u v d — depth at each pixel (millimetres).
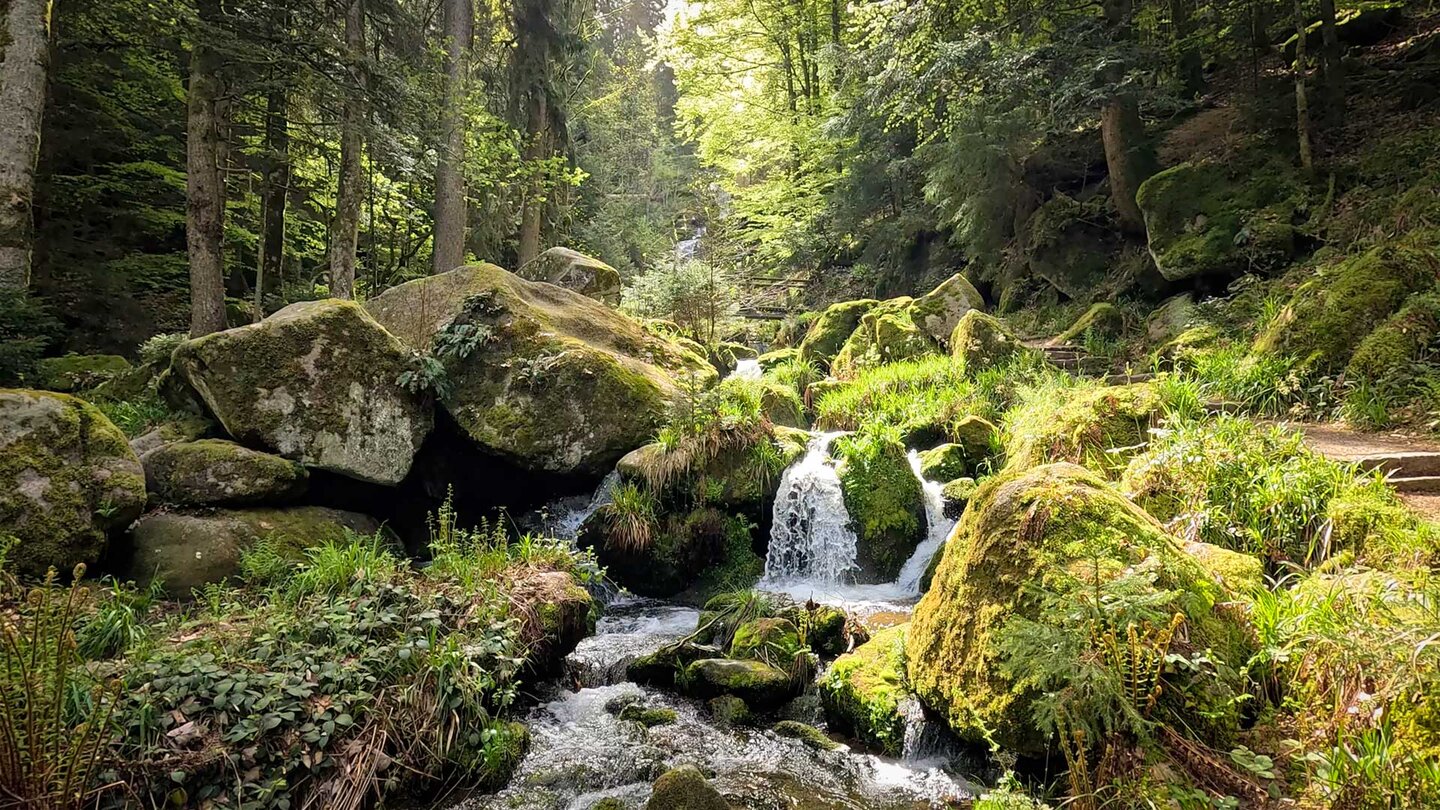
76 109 12727
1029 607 3469
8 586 4238
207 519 5770
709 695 5027
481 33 18172
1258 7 14188
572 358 8070
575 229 22391
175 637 4215
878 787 3961
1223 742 3090
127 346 12086
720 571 7566
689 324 15734
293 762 3512
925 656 4113
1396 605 3189
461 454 8180
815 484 7707
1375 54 13273
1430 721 2686
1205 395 7410
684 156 39594
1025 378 9133
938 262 18469
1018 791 3365
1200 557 4148
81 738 2883
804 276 24125
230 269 15484
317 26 10711
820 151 20594
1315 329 7301
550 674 5238
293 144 13008
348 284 11219
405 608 4676
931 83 13305
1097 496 3844
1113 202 13906
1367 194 9664
